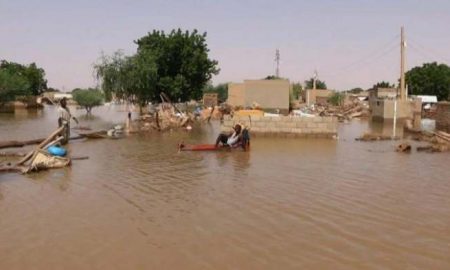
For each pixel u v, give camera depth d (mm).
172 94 55062
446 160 21281
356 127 45906
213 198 13289
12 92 75562
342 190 14477
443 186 15250
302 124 31344
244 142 23984
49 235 10008
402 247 9375
